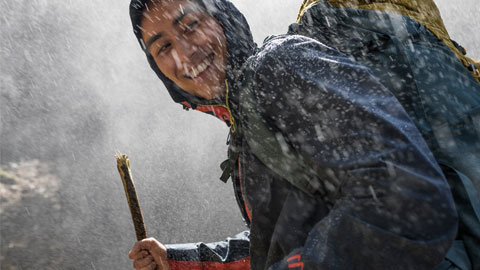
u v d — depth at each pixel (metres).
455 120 0.84
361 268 0.75
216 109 1.19
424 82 0.87
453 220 0.73
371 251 0.75
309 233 0.84
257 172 0.97
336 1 1.01
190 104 1.24
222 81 1.12
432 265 0.74
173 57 1.12
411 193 0.73
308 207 0.91
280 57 0.89
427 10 1.04
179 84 1.16
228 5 1.13
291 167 0.89
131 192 1.49
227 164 1.15
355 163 0.77
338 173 0.79
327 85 0.82
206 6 1.10
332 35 0.97
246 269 1.49
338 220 0.77
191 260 1.49
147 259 1.47
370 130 0.77
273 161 0.90
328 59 0.86
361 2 1.00
